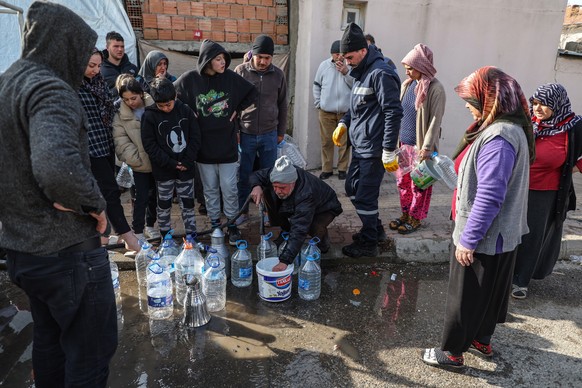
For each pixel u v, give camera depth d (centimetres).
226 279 381
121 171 462
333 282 388
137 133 388
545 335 320
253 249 424
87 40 184
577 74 716
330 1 604
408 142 458
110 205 373
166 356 288
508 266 258
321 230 392
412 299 365
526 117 238
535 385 271
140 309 341
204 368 278
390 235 457
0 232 196
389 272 408
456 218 258
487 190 229
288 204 368
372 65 374
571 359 294
